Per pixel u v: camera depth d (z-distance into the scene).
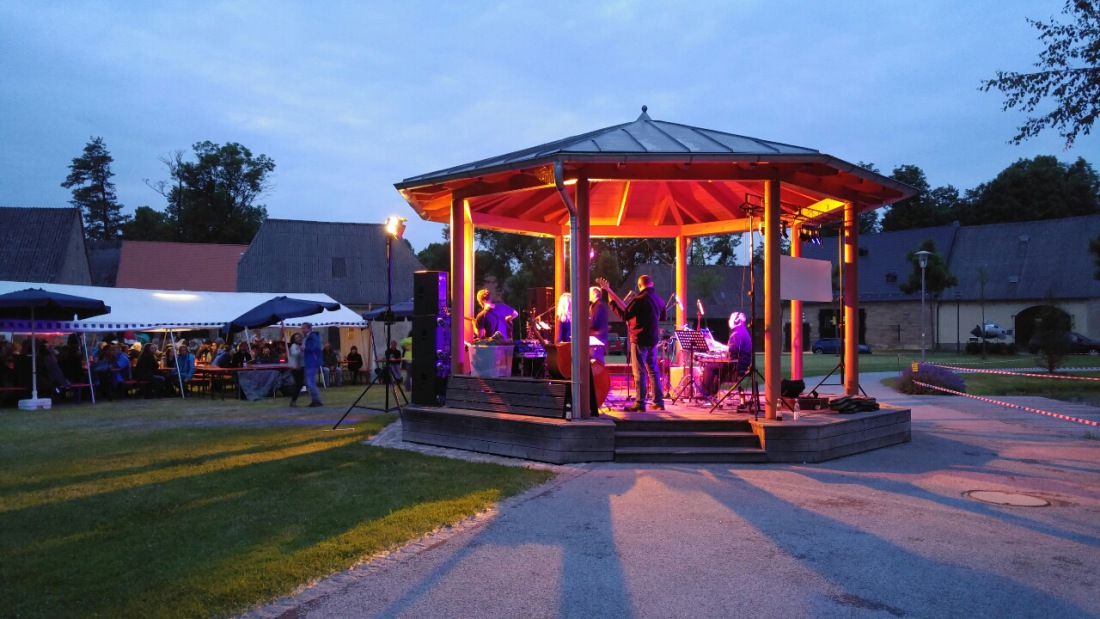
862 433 8.72
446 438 9.02
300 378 15.52
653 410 9.48
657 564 4.62
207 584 4.21
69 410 14.88
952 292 49.50
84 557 4.75
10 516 5.80
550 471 7.44
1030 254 48.31
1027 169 65.62
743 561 4.68
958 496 6.42
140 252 45.88
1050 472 7.53
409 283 43.72
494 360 9.62
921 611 3.88
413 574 4.46
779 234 8.41
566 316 10.58
